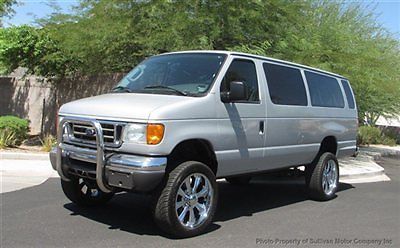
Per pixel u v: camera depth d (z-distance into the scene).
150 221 6.52
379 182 11.70
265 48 12.89
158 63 7.06
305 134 7.99
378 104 21.14
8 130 13.50
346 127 9.44
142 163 5.39
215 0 12.52
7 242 5.39
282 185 10.30
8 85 17.19
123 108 5.66
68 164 6.09
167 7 12.49
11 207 7.00
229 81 6.52
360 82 14.46
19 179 9.35
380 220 7.32
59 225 6.15
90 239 5.62
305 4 14.74
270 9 13.12
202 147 6.17
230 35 12.89
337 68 13.95
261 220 7.01
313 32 15.38
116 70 14.87
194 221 5.95
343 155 9.45
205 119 6.03
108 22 12.91
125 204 7.44
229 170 6.54
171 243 5.61
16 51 14.73
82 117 5.89
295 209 7.89
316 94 8.52
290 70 7.93
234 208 7.80
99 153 5.60
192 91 6.23
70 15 14.34
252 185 10.18
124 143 5.54
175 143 5.62
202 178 6.03
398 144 27.67
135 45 13.57
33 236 5.64
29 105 16.67
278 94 7.41
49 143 13.42
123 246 5.42
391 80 16.80
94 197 7.09
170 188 5.63
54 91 16.12
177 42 12.09
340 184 10.98
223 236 6.04
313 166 8.59
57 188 8.52
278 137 7.30
